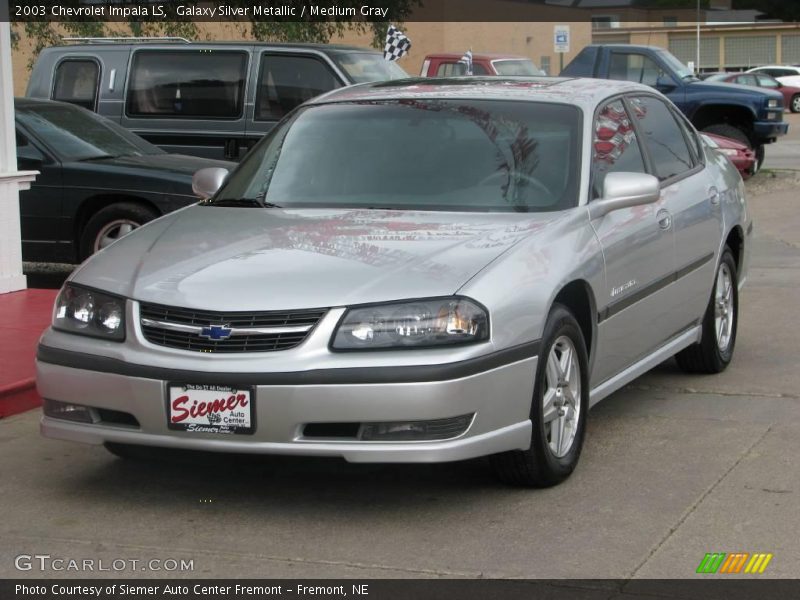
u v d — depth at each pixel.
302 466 4.76
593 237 5.36
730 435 5.90
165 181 10.16
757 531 4.58
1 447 5.88
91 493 5.16
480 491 5.09
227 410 4.53
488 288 4.64
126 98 13.50
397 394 4.43
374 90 6.38
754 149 20.31
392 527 4.69
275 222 5.35
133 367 4.65
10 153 9.02
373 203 5.57
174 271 4.86
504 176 5.57
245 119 13.18
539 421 4.89
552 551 4.41
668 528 4.62
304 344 4.49
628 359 5.91
